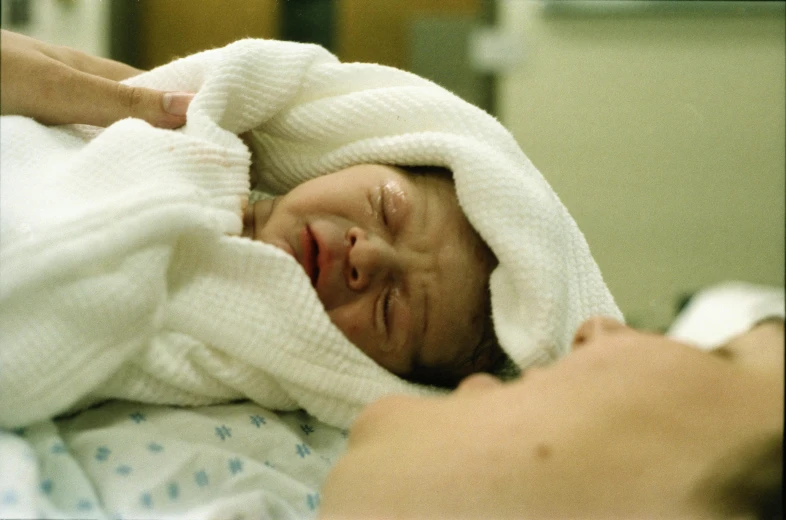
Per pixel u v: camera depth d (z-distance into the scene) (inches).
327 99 27.5
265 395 22.3
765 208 50.9
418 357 24.9
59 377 17.4
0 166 20.6
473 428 13.2
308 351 21.9
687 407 12.1
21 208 18.9
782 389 12.4
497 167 24.2
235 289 21.4
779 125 51.1
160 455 18.5
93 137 24.2
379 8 47.9
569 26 53.4
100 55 39.9
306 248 23.6
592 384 13.1
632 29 52.6
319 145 28.0
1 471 15.4
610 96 53.1
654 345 14.0
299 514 19.6
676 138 52.5
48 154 21.6
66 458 17.4
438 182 25.8
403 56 49.8
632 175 52.8
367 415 15.5
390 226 24.3
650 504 11.1
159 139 21.6
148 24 39.1
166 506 17.6
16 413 17.1
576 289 25.0
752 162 51.3
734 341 15.1
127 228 18.5
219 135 24.4
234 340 20.8
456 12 50.6
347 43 46.6
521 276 23.2
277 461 21.0
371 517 12.8
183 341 20.3
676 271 51.6
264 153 29.0
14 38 26.7
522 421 12.8
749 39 51.3
